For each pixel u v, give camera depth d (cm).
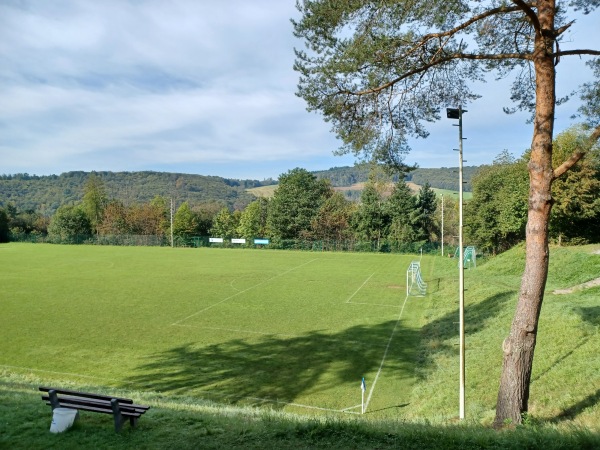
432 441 801
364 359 2134
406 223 8188
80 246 8750
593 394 1203
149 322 2769
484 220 5791
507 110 1306
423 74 1241
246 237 9750
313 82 1216
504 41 1257
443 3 1028
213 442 802
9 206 12194
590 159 1020
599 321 1798
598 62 1034
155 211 10550
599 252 3372
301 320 2866
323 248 8394
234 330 2612
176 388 1770
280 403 1655
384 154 1268
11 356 2111
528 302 1052
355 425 870
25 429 847
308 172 9519
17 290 3800
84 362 2055
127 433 835
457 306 3047
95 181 11412
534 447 762
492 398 1489
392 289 4016
